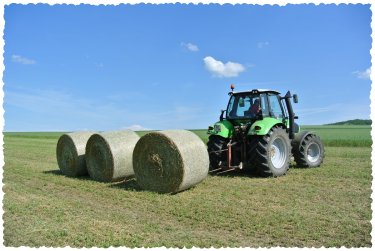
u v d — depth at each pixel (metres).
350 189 6.62
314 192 6.43
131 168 8.15
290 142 8.59
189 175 6.55
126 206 5.78
